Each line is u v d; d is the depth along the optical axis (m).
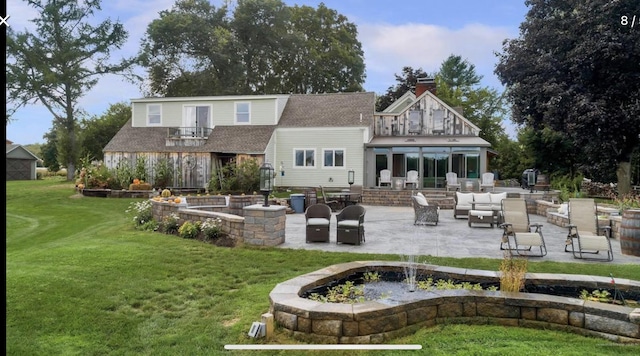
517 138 37.78
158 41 39.19
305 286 5.12
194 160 24.00
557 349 3.99
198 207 12.95
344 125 24.97
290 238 10.13
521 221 9.41
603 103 20.88
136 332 4.76
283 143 26.00
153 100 27.86
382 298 4.80
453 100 41.69
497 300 4.71
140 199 20.56
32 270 6.75
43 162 49.66
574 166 28.30
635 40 20.17
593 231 9.40
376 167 24.91
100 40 29.00
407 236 10.72
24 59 27.75
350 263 6.29
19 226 14.77
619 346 4.05
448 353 3.93
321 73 45.06
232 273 6.98
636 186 24.97
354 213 9.80
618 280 5.32
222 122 27.19
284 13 42.81
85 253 8.01
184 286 6.31
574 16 22.69
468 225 12.66
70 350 4.29
